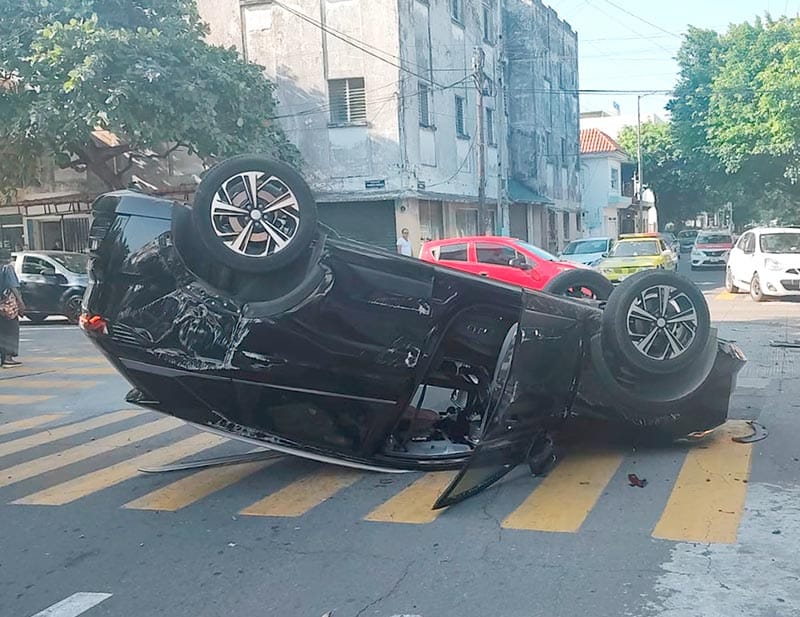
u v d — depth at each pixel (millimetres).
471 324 6988
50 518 6266
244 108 23938
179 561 5273
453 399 8547
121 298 6305
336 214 27828
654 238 24656
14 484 7250
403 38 26812
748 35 35906
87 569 5215
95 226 6473
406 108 27141
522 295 6523
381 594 4617
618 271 22031
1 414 10570
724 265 36031
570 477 6578
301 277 6434
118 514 6281
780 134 32844
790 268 19094
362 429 6758
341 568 5016
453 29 31156
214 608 4555
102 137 26703
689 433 7125
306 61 27281
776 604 4285
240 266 6211
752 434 7566
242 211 6199
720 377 7086
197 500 6516
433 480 6734
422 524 5703
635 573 4727
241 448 8109
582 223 50594
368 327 6504
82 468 7695
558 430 6738
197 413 6586
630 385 6902
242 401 6496
